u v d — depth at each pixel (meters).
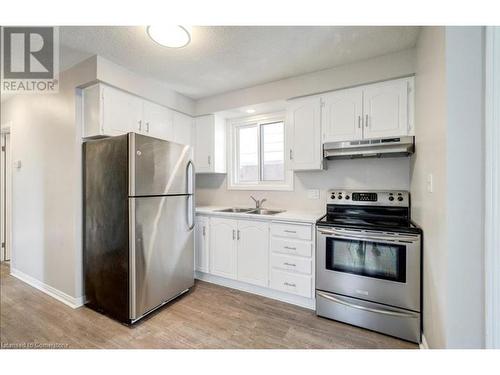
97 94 2.16
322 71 2.35
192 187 2.53
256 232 2.44
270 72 2.42
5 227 3.48
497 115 1.01
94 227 2.14
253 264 2.45
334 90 2.32
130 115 2.41
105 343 1.68
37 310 2.13
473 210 1.08
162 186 2.15
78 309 2.15
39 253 2.60
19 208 2.86
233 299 2.37
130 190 1.88
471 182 1.08
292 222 2.24
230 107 2.94
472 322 1.08
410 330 1.70
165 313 2.10
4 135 3.46
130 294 1.89
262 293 2.46
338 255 1.97
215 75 2.50
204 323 1.94
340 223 2.00
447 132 1.11
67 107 2.28
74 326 1.88
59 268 2.37
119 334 1.78
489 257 1.03
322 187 2.69
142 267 1.95
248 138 3.34
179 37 1.83
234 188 3.32
